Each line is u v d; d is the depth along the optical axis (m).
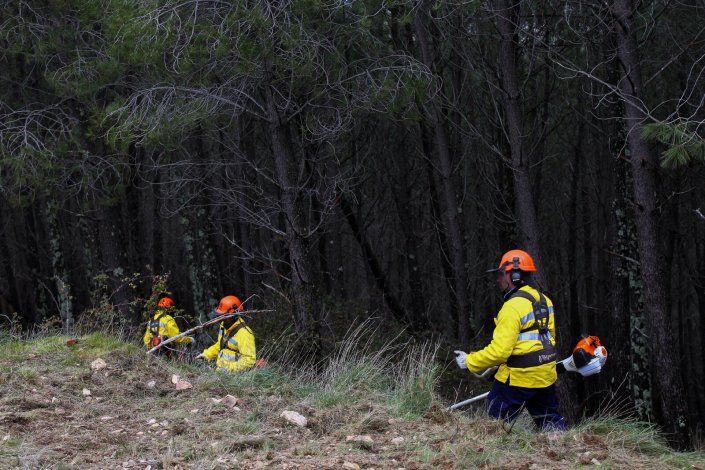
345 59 10.88
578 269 25.31
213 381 6.34
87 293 21.89
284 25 9.33
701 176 16.92
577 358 5.70
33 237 20.94
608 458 4.79
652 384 16.25
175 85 10.27
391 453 4.79
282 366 7.60
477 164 18.78
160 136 10.07
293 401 6.15
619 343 13.13
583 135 20.61
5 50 13.28
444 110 16.27
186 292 23.80
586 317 23.52
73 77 12.59
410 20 10.55
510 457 4.78
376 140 19.19
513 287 5.71
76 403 5.68
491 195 17.77
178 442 4.89
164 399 5.95
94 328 8.20
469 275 18.91
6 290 24.00
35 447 4.65
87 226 16.38
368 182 22.09
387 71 10.46
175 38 9.24
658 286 8.91
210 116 10.56
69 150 13.31
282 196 10.91
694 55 13.89
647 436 5.39
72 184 13.82
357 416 5.62
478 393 12.00
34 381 5.95
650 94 15.02
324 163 13.48
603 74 14.21
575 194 20.47
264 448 4.82
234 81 10.54
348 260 26.58
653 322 8.97
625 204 12.30
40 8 13.35
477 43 14.27
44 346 6.82
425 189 21.34
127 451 4.70
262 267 19.48
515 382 5.58
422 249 23.12
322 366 10.38
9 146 12.53
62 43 12.81
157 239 21.30
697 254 21.23
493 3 11.91
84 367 6.37
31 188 12.94
